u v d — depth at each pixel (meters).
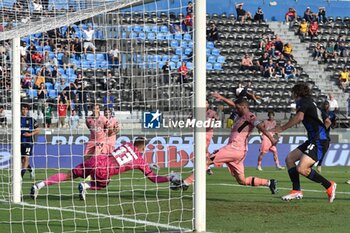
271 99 67.00
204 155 18.25
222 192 29.94
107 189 29.97
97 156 25.61
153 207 24.00
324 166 52.25
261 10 77.50
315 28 77.06
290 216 21.44
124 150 25.55
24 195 28.48
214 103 63.72
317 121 24.88
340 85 71.69
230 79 69.12
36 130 34.75
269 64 70.75
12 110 26.28
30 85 40.31
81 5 26.88
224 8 78.31
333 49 76.19
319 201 26.03
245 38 75.25
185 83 25.22
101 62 40.16
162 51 32.94
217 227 18.97
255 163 52.22
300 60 74.44
